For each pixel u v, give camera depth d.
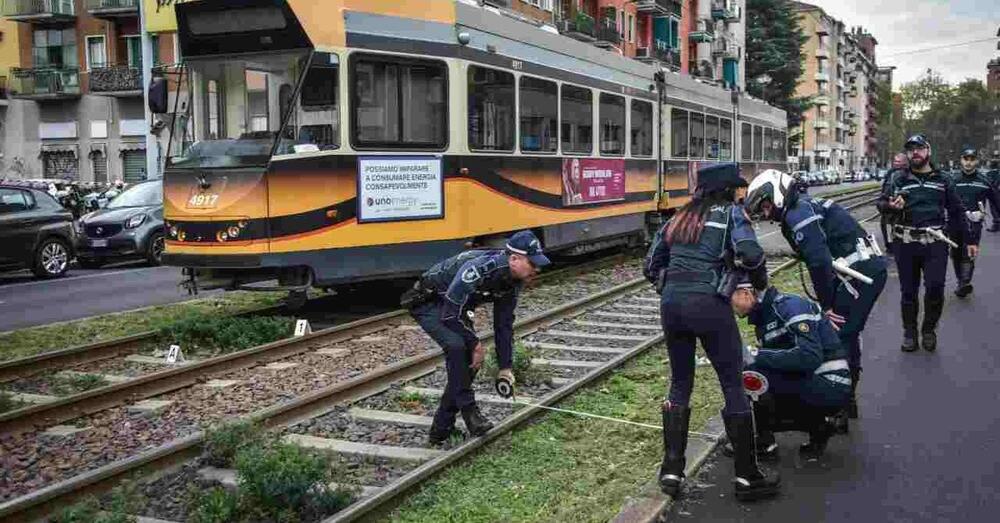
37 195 17.47
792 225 5.88
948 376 8.12
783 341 5.73
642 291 13.83
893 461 5.86
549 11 42.41
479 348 6.09
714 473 5.66
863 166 156.75
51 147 40.69
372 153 11.17
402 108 11.52
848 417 6.63
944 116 127.75
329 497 4.95
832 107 131.12
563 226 15.07
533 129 14.04
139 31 39.25
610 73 16.84
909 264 9.12
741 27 68.56
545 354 9.28
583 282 15.19
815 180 81.62
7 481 5.76
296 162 10.50
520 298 13.27
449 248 12.10
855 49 147.25
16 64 40.94
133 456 6.06
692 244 5.11
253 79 10.77
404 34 11.52
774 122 29.41
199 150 10.92
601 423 6.68
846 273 6.27
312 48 10.58
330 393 7.22
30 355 9.84
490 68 12.87
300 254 10.56
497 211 13.05
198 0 10.88
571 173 15.23
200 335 10.07
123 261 20.98
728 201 5.15
